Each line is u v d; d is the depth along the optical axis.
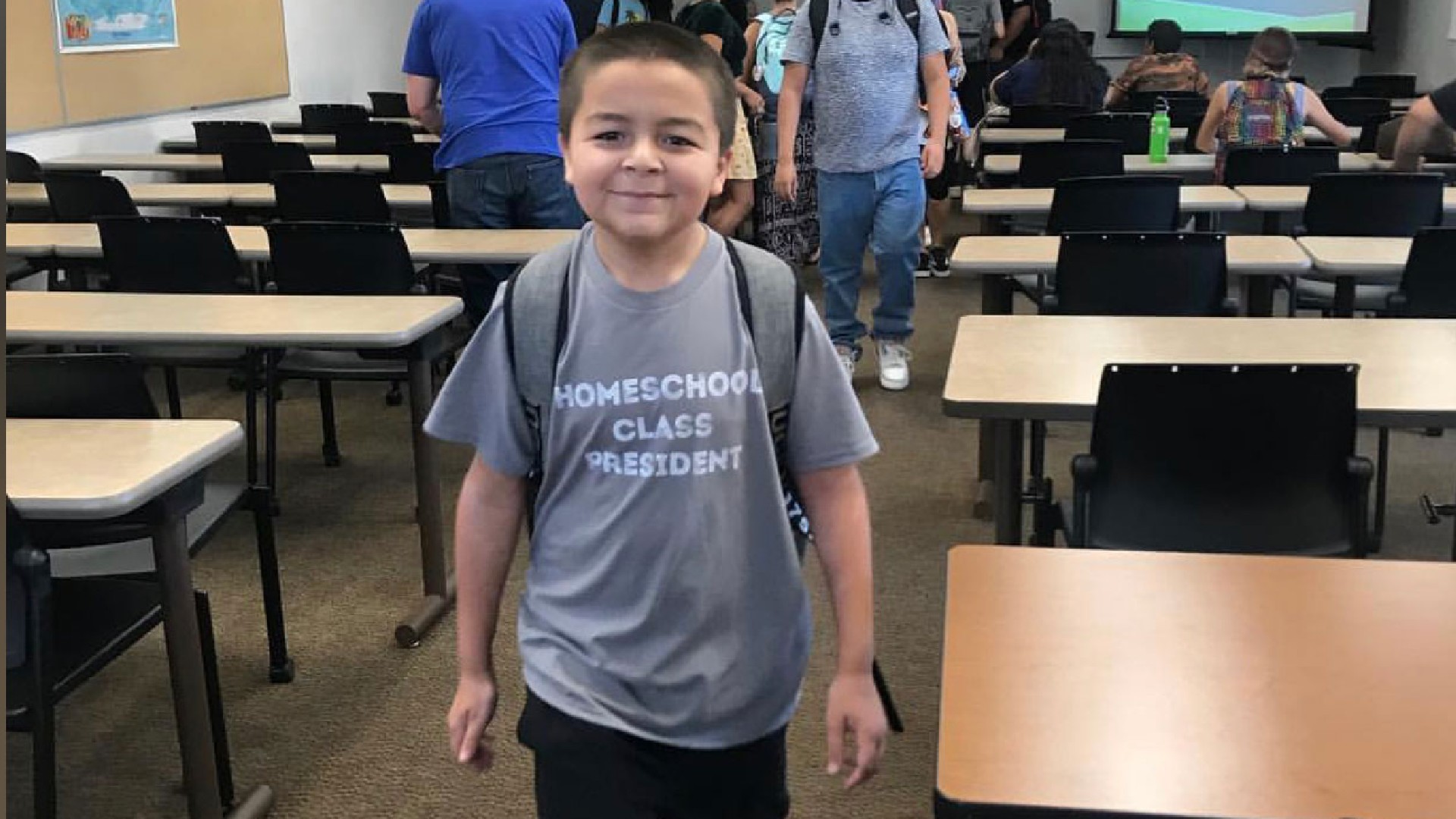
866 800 2.27
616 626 1.29
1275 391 1.98
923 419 4.41
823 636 2.80
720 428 1.26
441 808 2.26
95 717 2.58
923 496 3.70
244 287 3.69
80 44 6.01
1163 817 1.03
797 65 4.41
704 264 1.27
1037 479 2.98
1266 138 5.32
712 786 1.34
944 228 7.18
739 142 6.19
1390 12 10.03
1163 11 10.73
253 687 2.68
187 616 1.97
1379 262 3.17
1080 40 7.26
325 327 2.64
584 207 1.24
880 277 4.61
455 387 1.33
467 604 1.40
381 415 4.59
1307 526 2.05
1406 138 3.99
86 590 2.07
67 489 1.73
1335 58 10.80
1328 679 1.23
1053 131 6.41
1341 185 3.97
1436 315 3.23
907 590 3.08
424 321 2.71
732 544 1.29
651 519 1.27
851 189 4.45
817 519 1.36
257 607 3.06
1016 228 5.29
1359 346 2.44
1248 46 10.91
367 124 6.60
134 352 3.56
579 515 1.30
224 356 3.55
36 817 1.72
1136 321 2.71
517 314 1.28
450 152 4.02
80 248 3.69
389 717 2.57
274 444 3.59
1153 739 1.13
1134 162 5.31
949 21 5.77
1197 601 1.40
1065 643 1.31
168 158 5.82
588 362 1.26
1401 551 3.29
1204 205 4.11
